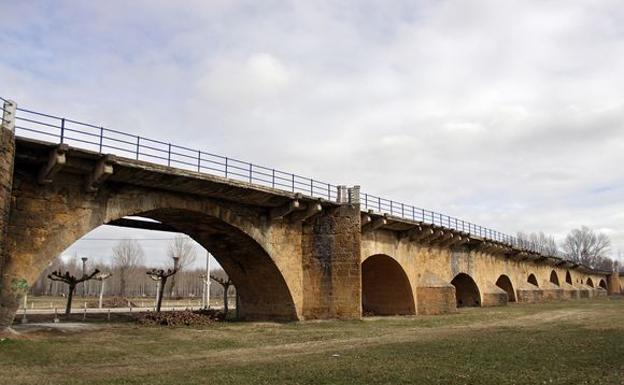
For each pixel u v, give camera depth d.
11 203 23.20
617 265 179.12
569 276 99.50
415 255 47.12
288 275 36.25
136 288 115.00
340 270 36.53
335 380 13.76
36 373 15.82
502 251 65.19
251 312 39.09
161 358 19.77
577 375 13.82
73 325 32.06
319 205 35.91
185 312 37.53
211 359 19.31
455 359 17.25
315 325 33.00
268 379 14.12
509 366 15.53
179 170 27.19
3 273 22.50
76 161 24.53
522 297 70.44
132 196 27.72
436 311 45.50
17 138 22.08
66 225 24.86
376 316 42.62
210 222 32.97
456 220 52.97
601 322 33.34
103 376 15.25
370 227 40.94
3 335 21.77
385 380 13.66
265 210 35.12
